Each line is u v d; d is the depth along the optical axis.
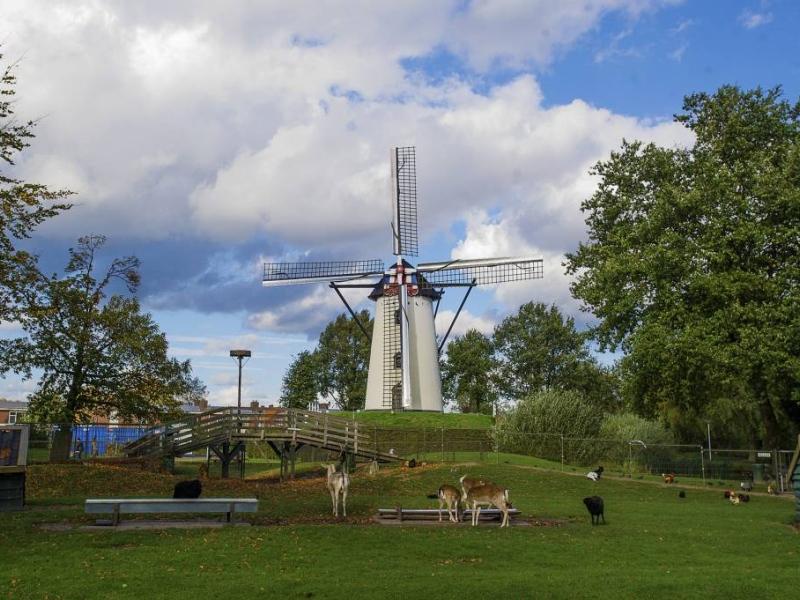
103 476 29.44
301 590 12.05
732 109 35.78
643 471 41.28
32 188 22.44
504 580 12.94
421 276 57.41
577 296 38.16
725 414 42.84
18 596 11.53
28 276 25.44
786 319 29.83
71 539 16.36
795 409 36.78
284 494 28.39
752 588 12.64
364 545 16.25
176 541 16.23
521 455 43.16
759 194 31.31
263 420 35.75
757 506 26.86
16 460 21.80
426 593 11.96
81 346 35.28
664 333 31.44
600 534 18.81
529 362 79.94
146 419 38.28
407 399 54.97
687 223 34.12
